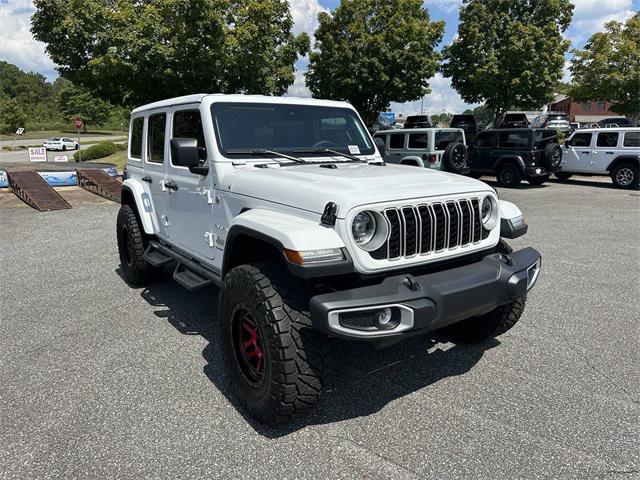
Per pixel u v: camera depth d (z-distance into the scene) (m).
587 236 8.34
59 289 5.55
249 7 15.04
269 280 2.74
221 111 3.77
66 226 9.40
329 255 2.54
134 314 4.73
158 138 4.70
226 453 2.65
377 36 21.80
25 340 4.14
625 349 3.92
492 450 2.65
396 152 14.98
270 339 2.63
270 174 3.32
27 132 81.38
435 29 22.58
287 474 2.48
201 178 3.83
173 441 2.75
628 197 13.24
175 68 14.66
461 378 3.46
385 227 2.68
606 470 2.49
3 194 13.85
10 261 6.83
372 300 2.47
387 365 3.66
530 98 25.59
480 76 24.33
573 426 2.87
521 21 24.36
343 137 4.34
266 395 2.73
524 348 3.95
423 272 2.98
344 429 2.87
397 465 2.54
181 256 4.45
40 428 2.88
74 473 2.49
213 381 3.43
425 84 23.14
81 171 15.35
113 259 6.91
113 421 2.95
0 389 3.33
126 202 5.73
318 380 2.69
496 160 15.57
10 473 2.49
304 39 17.39
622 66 25.23
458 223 3.00
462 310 2.75
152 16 13.84
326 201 2.70
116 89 16.12
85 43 14.78
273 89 16.80
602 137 15.57
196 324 4.47
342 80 22.39
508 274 2.97
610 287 5.54
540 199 12.92
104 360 3.76
